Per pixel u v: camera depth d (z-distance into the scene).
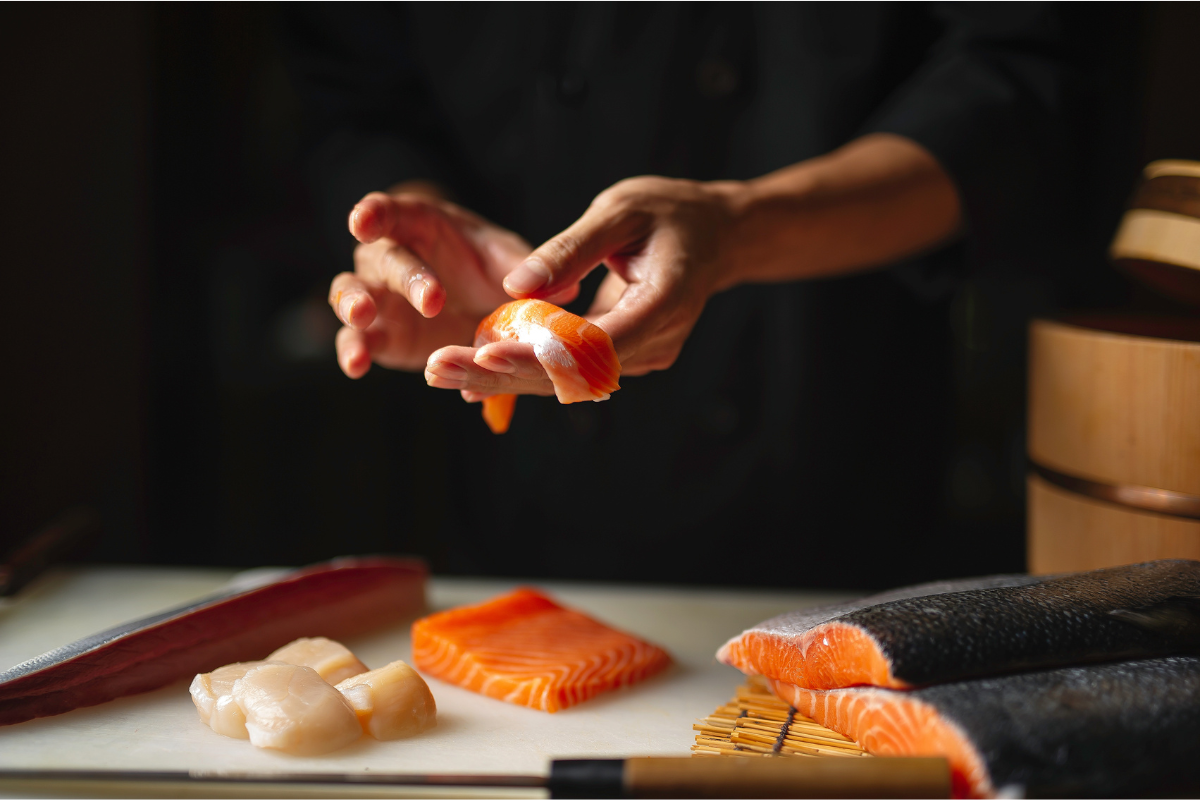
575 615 1.75
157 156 3.63
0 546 3.61
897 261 2.43
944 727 1.08
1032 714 1.07
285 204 3.69
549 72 2.62
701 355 2.62
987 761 1.04
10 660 1.66
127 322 3.62
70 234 3.55
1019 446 3.62
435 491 3.62
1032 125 2.19
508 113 2.70
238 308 3.69
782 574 2.74
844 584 2.76
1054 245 2.37
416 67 2.94
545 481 2.75
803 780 1.06
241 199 3.74
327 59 2.93
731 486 2.67
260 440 3.64
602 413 2.67
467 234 1.82
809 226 1.89
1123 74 3.16
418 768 1.27
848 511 2.71
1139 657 1.22
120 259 3.59
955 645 1.15
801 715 1.38
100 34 3.47
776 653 1.36
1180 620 1.22
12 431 3.61
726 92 2.57
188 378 3.71
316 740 1.29
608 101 2.60
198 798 1.20
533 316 1.29
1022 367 3.62
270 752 1.30
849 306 2.60
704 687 1.56
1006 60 2.30
